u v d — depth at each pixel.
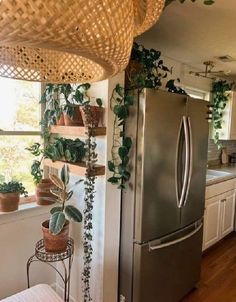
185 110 2.04
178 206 2.07
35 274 2.09
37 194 1.98
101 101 1.78
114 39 0.52
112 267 1.94
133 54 1.93
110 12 0.49
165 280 2.06
